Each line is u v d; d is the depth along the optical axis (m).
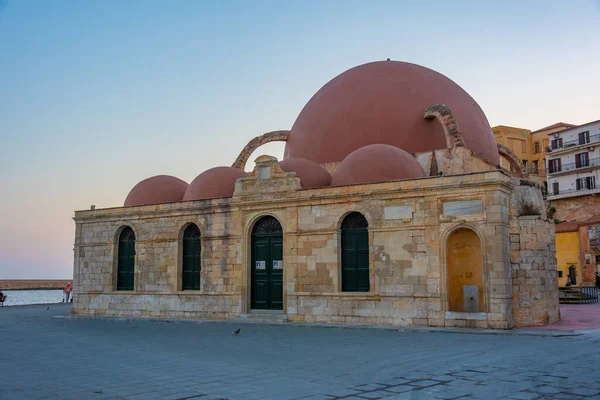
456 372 13.15
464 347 17.50
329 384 12.12
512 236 24.27
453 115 30.09
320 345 18.70
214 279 30.17
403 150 28.70
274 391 11.48
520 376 12.52
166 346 19.11
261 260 29.36
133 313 32.75
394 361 14.98
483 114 34.38
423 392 11.18
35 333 24.28
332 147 31.53
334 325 25.16
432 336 20.83
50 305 49.16
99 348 18.84
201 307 30.42
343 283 26.59
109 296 33.84
